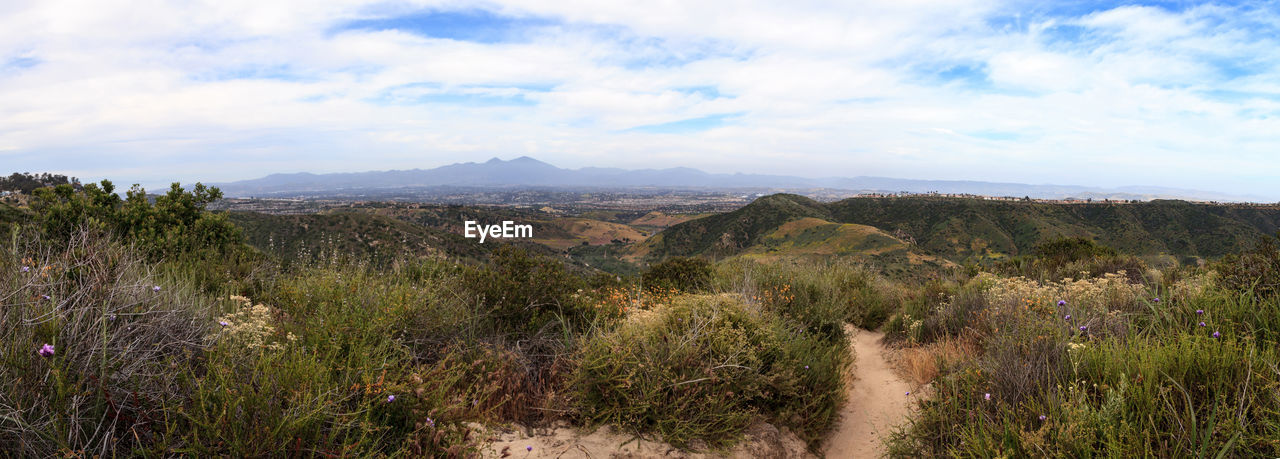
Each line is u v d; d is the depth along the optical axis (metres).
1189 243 110.12
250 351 2.65
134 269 3.01
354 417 2.49
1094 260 9.78
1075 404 2.64
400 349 3.24
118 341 2.34
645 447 3.15
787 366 4.00
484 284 4.52
